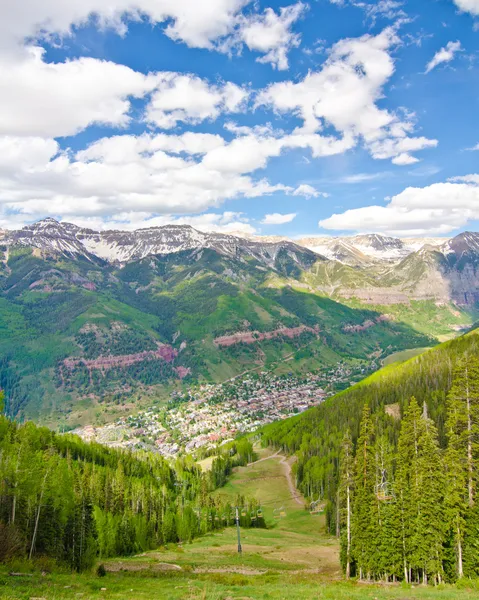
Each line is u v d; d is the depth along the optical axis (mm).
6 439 78875
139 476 162875
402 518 64562
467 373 64312
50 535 68875
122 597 36094
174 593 40000
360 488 70312
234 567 76125
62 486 73750
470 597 40406
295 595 40281
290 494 171500
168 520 112375
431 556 58125
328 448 182375
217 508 143875
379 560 64250
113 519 91562
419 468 63656
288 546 104375
